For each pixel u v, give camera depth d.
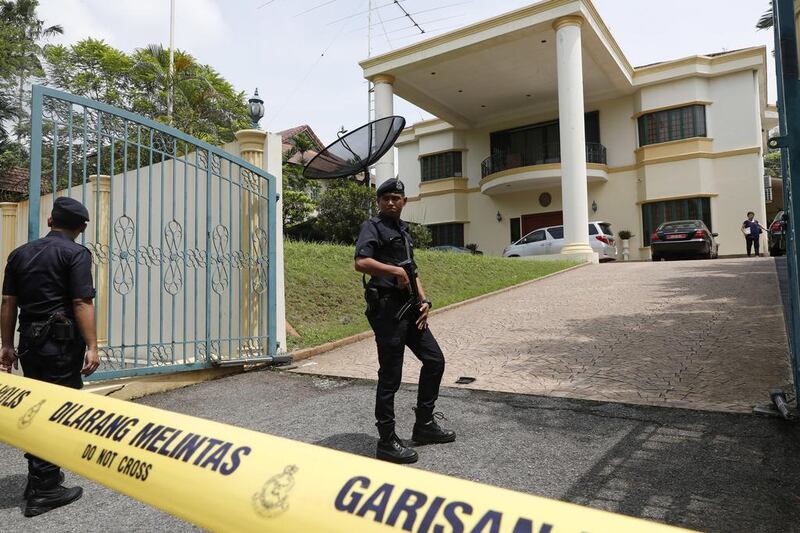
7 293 2.76
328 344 6.75
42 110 4.02
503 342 6.58
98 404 1.60
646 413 3.72
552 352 5.84
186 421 1.38
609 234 19.31
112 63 22.36
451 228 26.78
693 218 20.73
